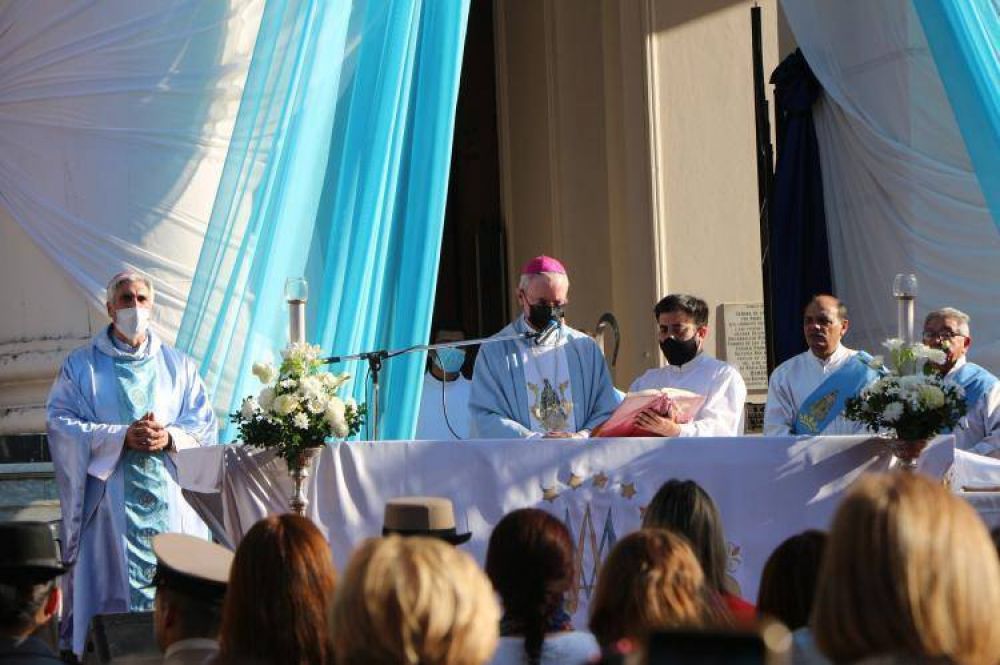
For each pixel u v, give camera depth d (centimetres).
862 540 367
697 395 916
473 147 2008
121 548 1042
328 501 884
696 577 487
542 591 524
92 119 1234
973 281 1350
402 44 1083
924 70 1380
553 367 1060
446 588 380
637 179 1666
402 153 1114
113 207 1228
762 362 1636
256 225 1048
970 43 1123
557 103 1858
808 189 1476
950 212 1365
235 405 1030
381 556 384
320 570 493
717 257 1656
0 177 1247
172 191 1224
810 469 871
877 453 870
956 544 363
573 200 1848
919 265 1384
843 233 1459
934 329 1151
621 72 1725
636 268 1669
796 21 1460
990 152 1117
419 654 374
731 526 871
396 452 886
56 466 1052
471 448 884
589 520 877
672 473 877
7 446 1234
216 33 1231
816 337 1078
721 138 1664
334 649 431
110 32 1237
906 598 360
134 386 1063
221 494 903
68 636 1058
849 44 1435
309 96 1059
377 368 944
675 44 1662
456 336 1856
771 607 529
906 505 367
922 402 848
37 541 547
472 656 379
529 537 528
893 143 1397
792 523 871
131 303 1068
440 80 1104
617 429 909
